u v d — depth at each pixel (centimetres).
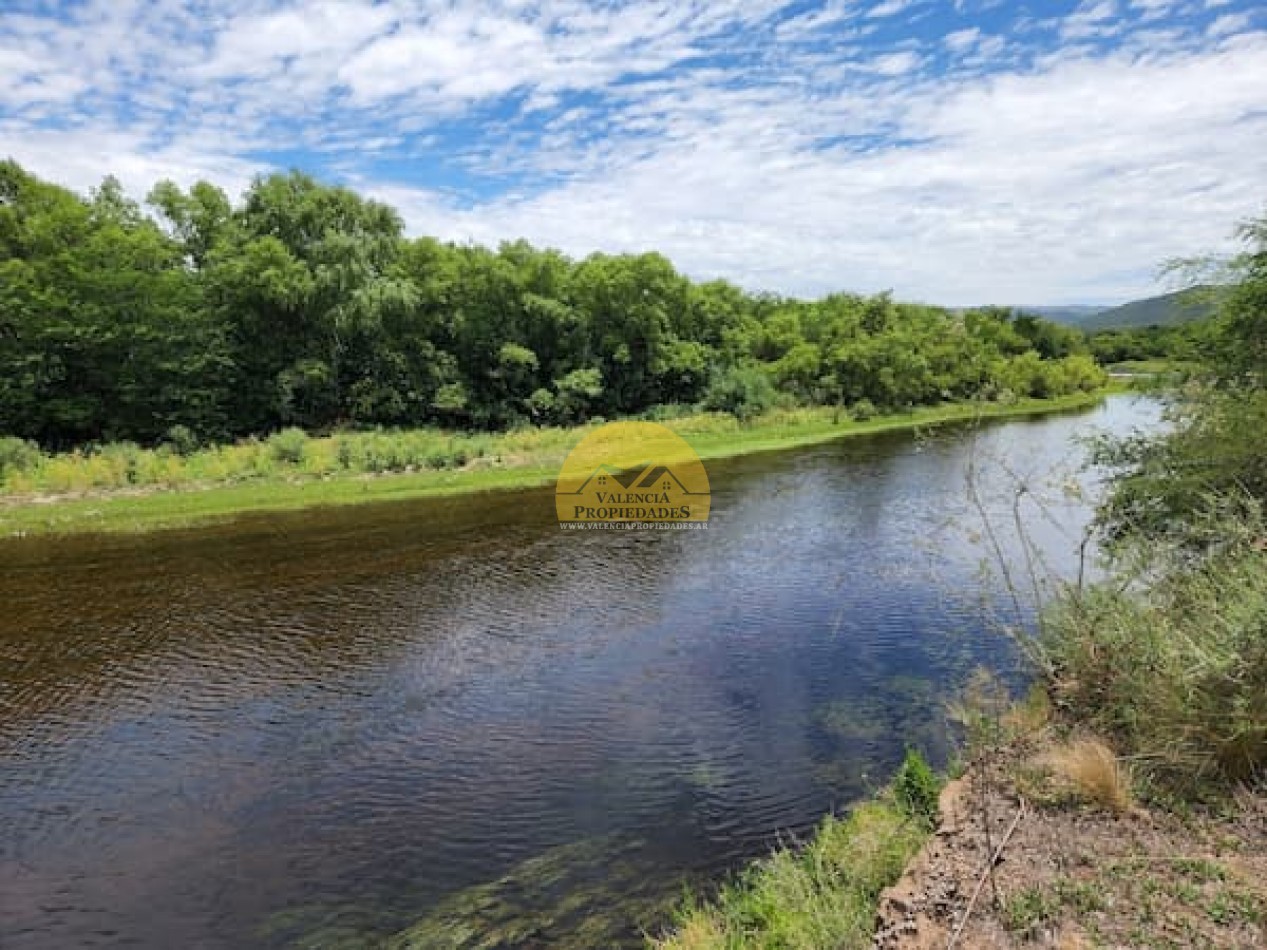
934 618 1045
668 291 4456
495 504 1947
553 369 4119
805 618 1076
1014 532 1343
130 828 634
